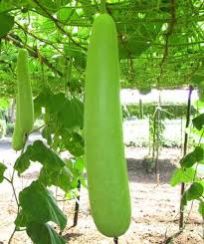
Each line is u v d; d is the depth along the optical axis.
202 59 3.21
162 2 2.01
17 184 9.46
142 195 8.64
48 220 2.23
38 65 4.19
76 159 3.83
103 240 5.65
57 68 3.41
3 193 8.53
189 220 6.41
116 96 1.05
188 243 5.39
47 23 2.78
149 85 4.90
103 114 1.04
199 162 3.76
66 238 5.71
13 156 13.97
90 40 1.08
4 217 6.71
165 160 12.34
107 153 1.03
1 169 2.57
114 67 1.06
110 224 1.02
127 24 2.16
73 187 3.84
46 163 2.55
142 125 16.91
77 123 2.86
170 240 5.19
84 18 2.27
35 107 2.90
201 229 5.96
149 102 12.82
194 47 3.13
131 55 2.47
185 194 3.73
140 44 2.41
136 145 16.28
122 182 1.03
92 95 1.04
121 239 5.62
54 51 3.48
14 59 3.96
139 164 12.84
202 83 3.93
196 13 2.05
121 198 1.03
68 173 3.01
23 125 1.86
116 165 1.03
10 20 1.93
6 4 1.94
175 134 14.65
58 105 2.87
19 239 5.65
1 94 5.85
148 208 7.41
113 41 1.07
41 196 2.30
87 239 5.68
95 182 1.03
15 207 7.36
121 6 1.92
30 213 2.24
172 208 7.41
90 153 1.04
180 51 3.11
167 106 10.95
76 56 3.06
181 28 2.40
